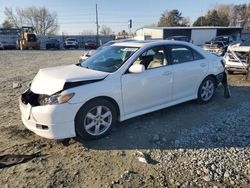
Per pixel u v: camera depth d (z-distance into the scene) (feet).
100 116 14.11
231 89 25.03
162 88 16.55
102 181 10.74
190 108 19.02
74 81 13.20
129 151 13.07
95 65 15.97
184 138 14.32
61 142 13.97
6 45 129.08
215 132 15.03
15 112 19.06
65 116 12.79
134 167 11.69
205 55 19.72
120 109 14.79
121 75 14.61
